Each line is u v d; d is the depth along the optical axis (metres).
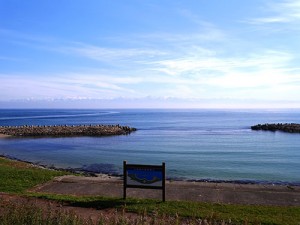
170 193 14.22
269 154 43.28
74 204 12.25
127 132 82.06
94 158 39.50
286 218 10.73
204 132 85.12
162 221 9.25
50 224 8.27
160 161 37.22
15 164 26.39
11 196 13.20
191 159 38.75
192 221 9.70
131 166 12.81
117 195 13.90
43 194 13.66
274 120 163.25
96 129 77.88
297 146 53.16
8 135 70.00
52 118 178.50
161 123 134.00
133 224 8.66
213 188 15.15
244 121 153.00
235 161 37.16
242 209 11.71
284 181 26.25
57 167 32.72
